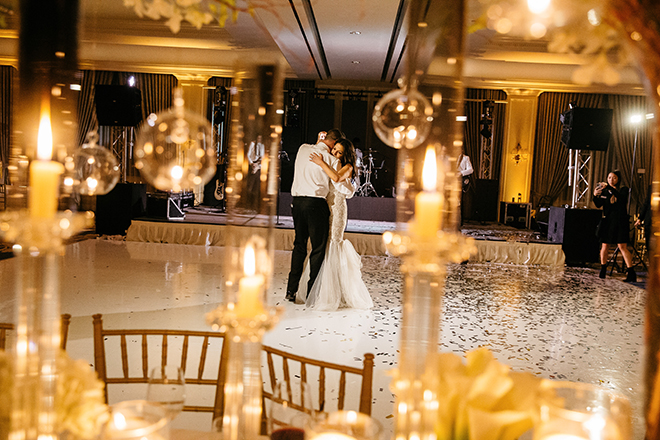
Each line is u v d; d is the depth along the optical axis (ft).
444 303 17.42
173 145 3.49
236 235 2.89
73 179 3.20
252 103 3.46
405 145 2.80
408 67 2.81
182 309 15.14
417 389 2.59
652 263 2.53
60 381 2.67
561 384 2.73
